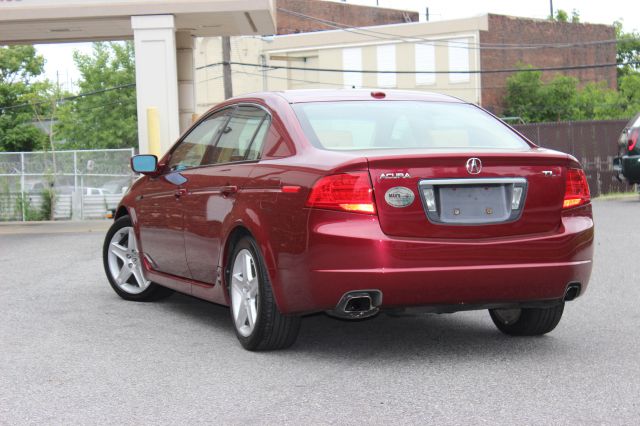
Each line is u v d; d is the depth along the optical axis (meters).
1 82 46.62
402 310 5.30
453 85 56.72
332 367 5.45
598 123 32.31
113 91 50.94
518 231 5.43
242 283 5.97
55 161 22.56
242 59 57.41
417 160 5.25
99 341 6.34
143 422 4.41
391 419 4.36
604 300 7.77
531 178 5.49
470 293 5.30
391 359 5.64
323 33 59.94
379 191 5.21
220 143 6.68
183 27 21.25
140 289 8.00
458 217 5.32
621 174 19.09
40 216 22.16
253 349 5.90
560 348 5.90
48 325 6.97
